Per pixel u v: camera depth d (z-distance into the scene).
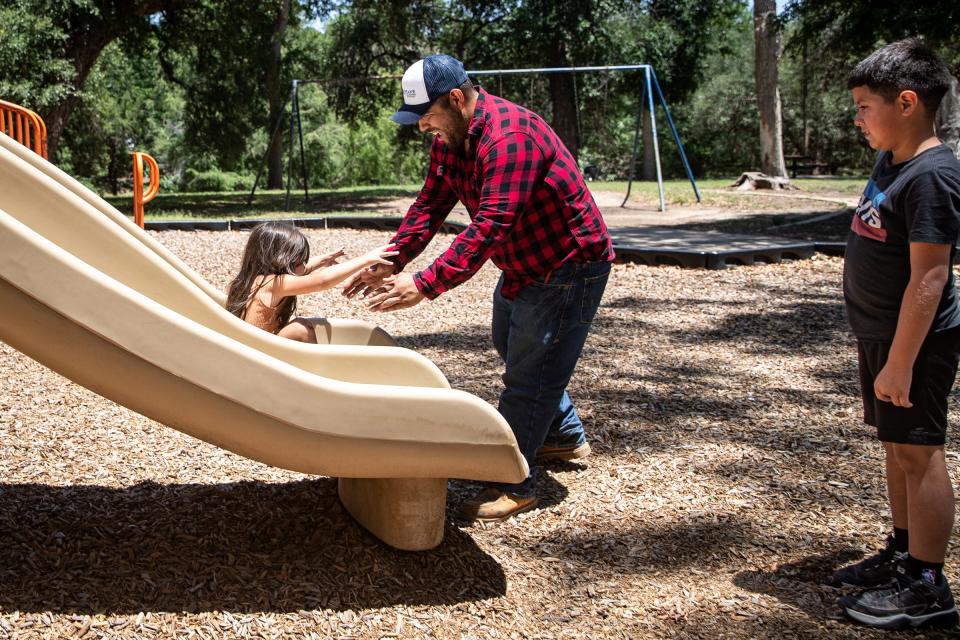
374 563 2.79
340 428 2.43
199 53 26.16
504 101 3.00
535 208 3.04
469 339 6.27
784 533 3.18
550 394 3.25
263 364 2.31
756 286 8.73
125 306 2.17
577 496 3.49
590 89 33.69
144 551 2.74
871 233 2.45
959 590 2.71
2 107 7.63
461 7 32.72
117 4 20.02
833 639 2.48
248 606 2.50
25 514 2.94
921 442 2.43
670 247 10.23
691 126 46.62
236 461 3.61
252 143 46.78
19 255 2.05
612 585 2.80
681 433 4.25
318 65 34.94
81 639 2.26
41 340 2.14
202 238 11.70
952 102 15.02
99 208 2.96
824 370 5.57
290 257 3.17
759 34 28.73
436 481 2.81
